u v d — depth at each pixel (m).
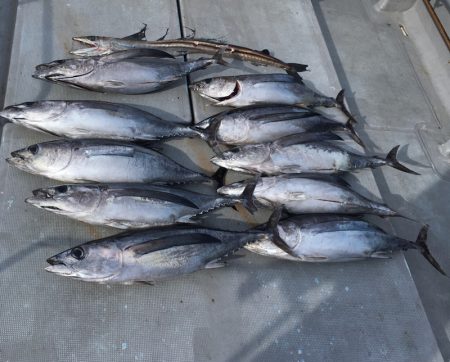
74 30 1.35
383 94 1.62
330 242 1.05
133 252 0.88
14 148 1.08
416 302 1.09
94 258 0.87
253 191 1.08
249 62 1.43
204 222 1.07
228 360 0.92
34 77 1.17
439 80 1.73
